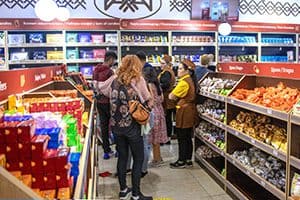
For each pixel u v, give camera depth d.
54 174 1.18
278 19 9.11
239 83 4.06
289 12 9.16
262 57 8.57
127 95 3.41
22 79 3.00
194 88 4.84
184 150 4.98
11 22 7.15
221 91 4.39
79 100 2.58
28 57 7.65
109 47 7.95
